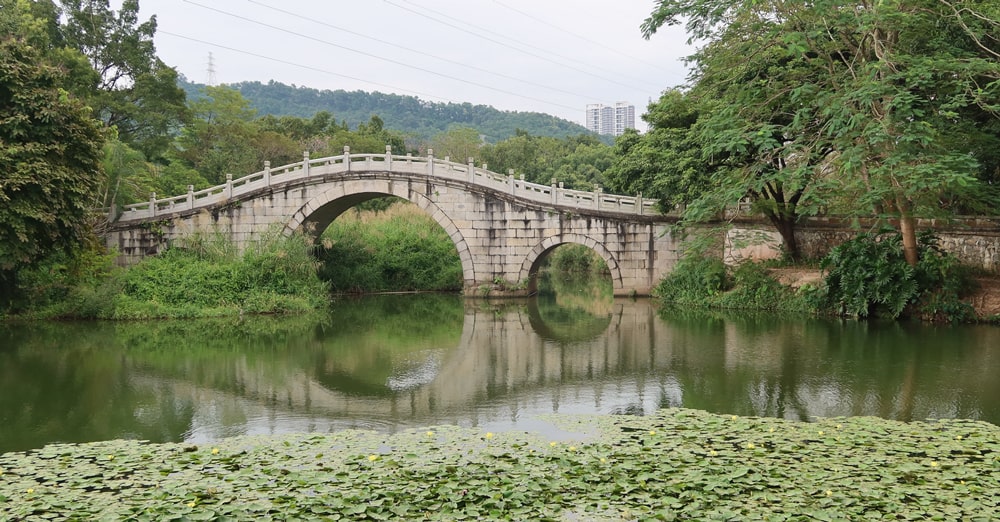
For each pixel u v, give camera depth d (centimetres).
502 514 836
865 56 2034
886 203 2123
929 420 1216
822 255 2867
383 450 1074
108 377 1702
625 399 1431
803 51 1828
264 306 2875
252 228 3300
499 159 6159
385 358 1944
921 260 2319
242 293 2909
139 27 4350
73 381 1656
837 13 1869
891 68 1864
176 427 1265
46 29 3656
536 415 1308
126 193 3362
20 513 844
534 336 2298
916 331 2095
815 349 1880
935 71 1816
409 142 8412
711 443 1085
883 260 2319
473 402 1437
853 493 875
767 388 1482
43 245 2252
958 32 2020
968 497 865
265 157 4978
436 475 959
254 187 3281
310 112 13112
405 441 1122
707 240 2156
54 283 2623
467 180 3262
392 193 3291
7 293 2486
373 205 4838
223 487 921
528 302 3206
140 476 970
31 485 937
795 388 1473
